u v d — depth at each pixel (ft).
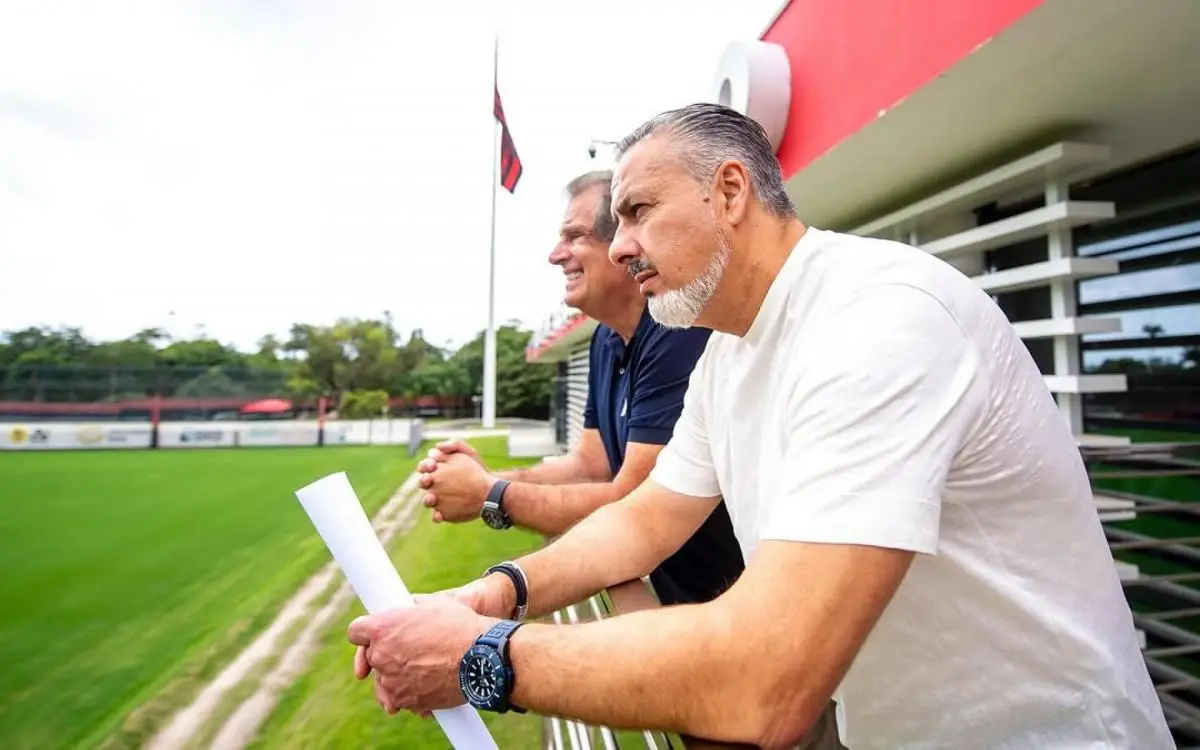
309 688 10.53
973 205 8.16
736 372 3.16
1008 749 2.76
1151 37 4.59
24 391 75.15
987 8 4.64
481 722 2.78
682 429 3.88
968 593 2.59
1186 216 7.11
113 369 79.46
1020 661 2.66
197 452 53.78
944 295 2.41
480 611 3.26
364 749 8.62
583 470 6.75
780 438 2.72
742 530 3.31
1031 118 6.21
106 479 36.06
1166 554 7.38
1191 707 6.17
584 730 3.88
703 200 2.92
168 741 9.09
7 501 28.78
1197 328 7.07
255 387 90.12
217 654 12.05
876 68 6.24
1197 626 7.01
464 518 5.17
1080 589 2.73
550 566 3.58
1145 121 6.31
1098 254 8.31
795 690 2.03
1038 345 8.50
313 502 3.10
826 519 2.12
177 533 22.15
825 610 2.05
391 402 131.75
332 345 135.44
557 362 59.16
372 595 2.97
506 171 51.24
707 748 2.15
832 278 2.65
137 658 12.01
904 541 2.09
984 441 2.44
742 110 8.56
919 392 2.22
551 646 2.35
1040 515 2.63
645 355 4.86
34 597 15.61
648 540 3.76
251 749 8.78
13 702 10.39
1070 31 4.53
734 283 2.99
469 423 110.52
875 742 3.00
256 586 16.20
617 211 3.19
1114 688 2.70
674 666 2.12
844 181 8.30
